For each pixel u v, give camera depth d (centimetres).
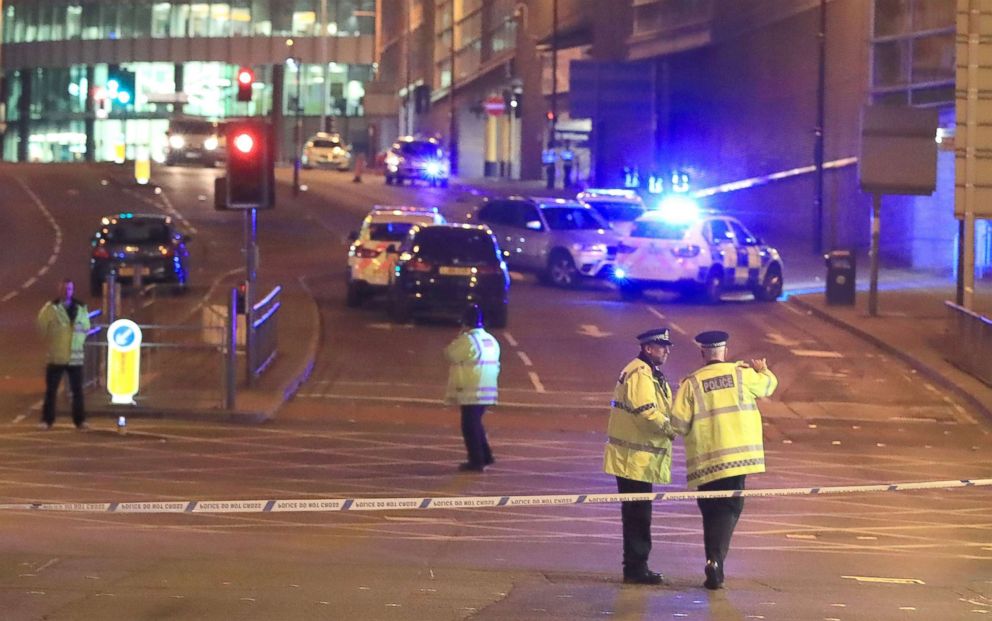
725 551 3750
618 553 4534
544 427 7344
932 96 16200
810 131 19325
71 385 6856
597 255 13650
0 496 5294
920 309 12081
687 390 3734
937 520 5238
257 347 8150
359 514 5144
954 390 8531
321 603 3431
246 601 3431
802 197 19812
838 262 12212
